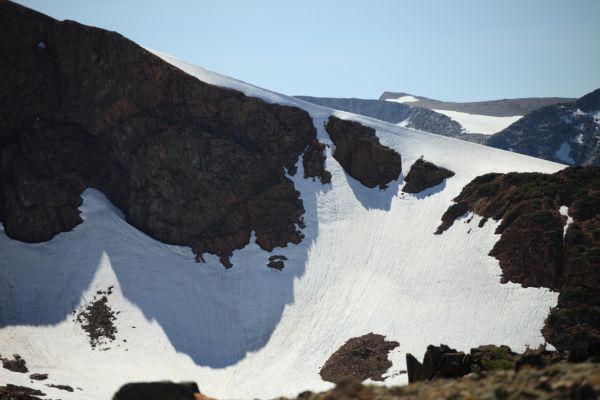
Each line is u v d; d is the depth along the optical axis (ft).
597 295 302.04
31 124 400.06
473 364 112.88
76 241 366.22
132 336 315.99
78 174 393.70
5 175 385.29
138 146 401.49
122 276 349.20
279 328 330.34
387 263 360.28
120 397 67.21
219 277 361.71
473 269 337.52
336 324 325.21
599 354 92.63
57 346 302.04
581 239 328.49
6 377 260.21
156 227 383.45
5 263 350.23
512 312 305.12
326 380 285.84
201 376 298.35
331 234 384.68
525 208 357.00
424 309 320.09
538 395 53.57
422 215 389.19
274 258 371.56
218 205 389.39
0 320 315.78
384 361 288.92
